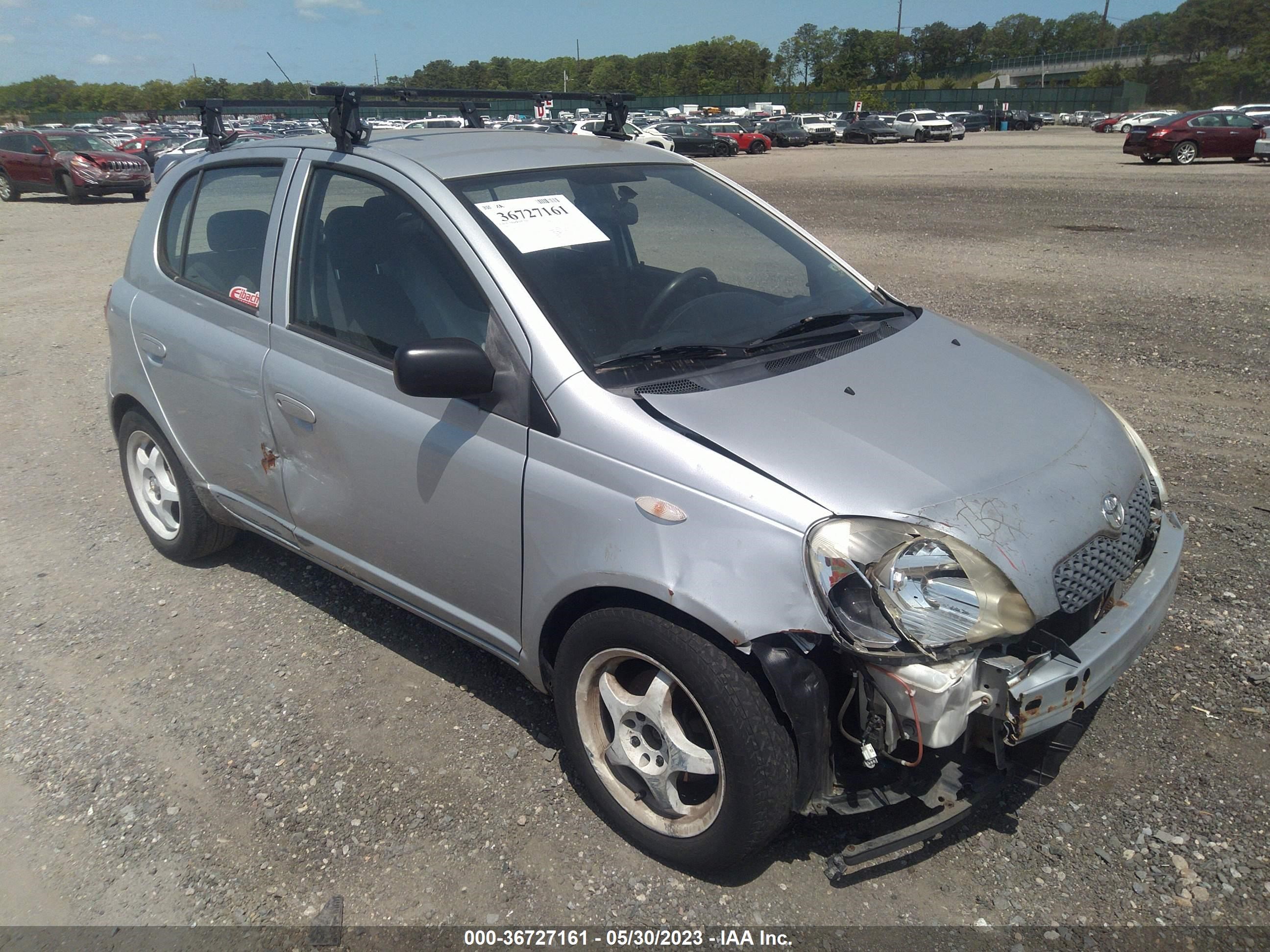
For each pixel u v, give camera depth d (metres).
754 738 2.29
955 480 2.37
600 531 2.46
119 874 2.65
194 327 3.71
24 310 10.04
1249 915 2.38
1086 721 3.08
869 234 14.36
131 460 4.47
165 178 4.14
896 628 2.15
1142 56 99.38
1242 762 2.88
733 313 3.05
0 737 3.24
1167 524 2.88
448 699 3.36
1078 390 3.12
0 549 4.63
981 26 155.12
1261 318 8.12
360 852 2.69
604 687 2.65
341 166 3.26
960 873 2.54
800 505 2.25
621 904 2.50
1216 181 21.12
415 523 2.97
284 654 3.67
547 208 3.05
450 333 2.84
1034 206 17.58
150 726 3.27
